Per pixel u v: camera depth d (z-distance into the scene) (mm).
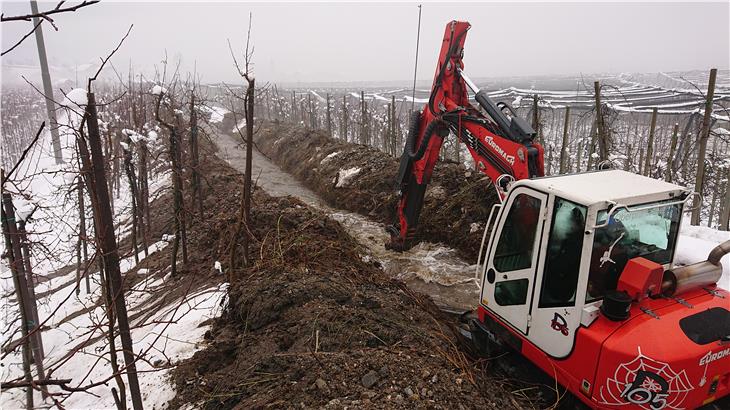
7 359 8148
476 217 10781
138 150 11789
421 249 10938
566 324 4242
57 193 9305
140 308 9305
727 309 4141
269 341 5816
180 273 10289
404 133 33906
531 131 6395
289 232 9766
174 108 10641
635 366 3740
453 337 6102
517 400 4828
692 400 3846
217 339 6500
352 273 8094
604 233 4121
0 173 2576
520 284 4848
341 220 13789
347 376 4605
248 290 7031
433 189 12383
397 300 7082
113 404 6086
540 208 4488
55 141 12391
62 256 14219
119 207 18125
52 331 9531
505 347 5441
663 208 4434
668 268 4637
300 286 6672
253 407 4543
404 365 4727
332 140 21547
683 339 3795
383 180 14695
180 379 5926
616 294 3979
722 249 4336
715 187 19156
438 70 8289
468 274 9547
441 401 4277
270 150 27625
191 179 12555
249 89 7004
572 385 4246
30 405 6082
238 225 7766
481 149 7270
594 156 16109
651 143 13656
